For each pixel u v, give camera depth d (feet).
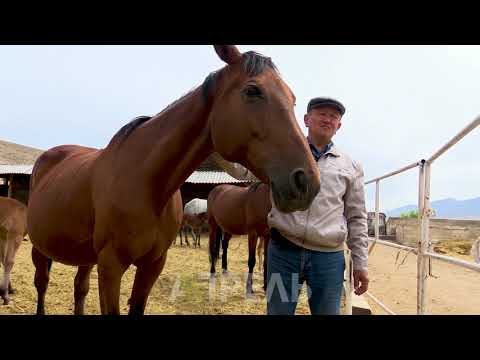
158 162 6.95
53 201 8.76
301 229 6.98
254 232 19.66
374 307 16.66
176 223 7.94
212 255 24.23
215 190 26.05
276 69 6.48
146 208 6.92
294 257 7.20
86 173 8.00
